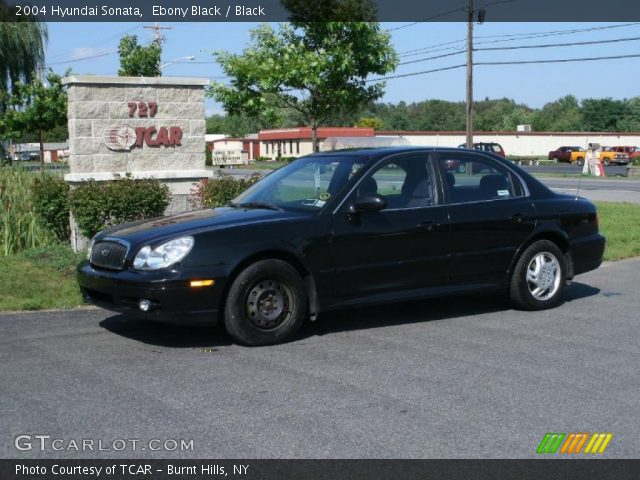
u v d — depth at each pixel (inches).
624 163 2517.2
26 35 1642.5
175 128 475.8
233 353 246.2
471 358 241.4
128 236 256.2
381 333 275.1
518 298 309.0
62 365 231.6
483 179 305.6
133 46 1326.3
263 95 615.8
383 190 280.7
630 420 187.0
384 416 188.2
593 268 332.2
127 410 191.9
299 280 259.9
